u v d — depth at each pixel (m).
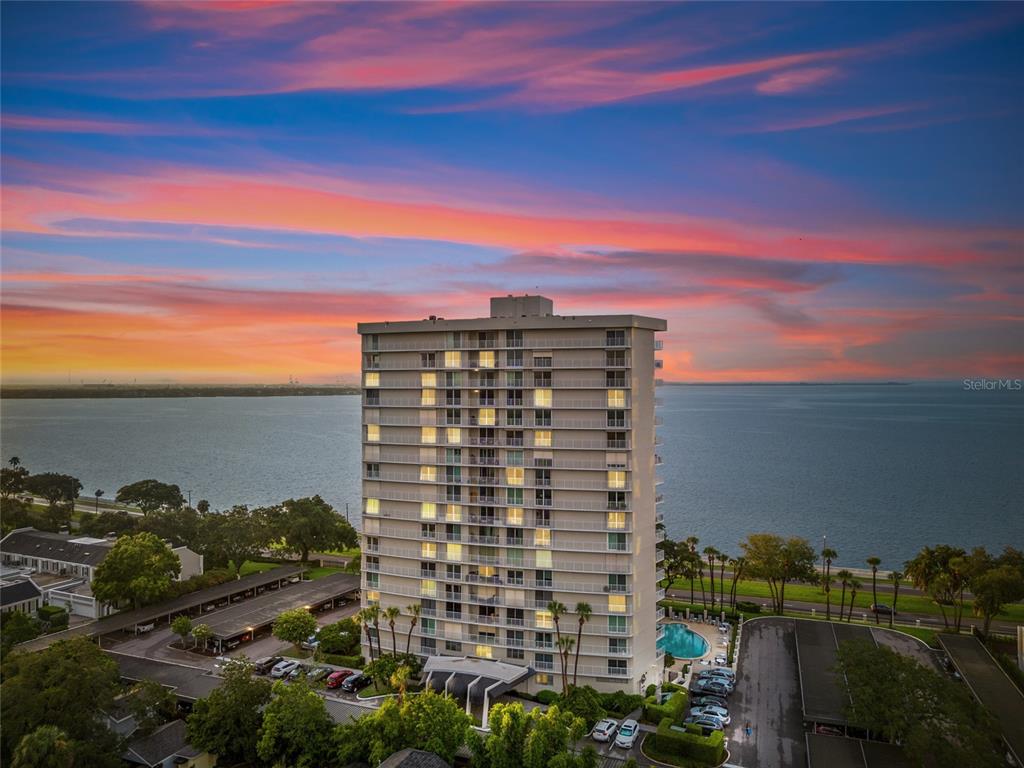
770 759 85.00
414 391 108.62
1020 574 119.25
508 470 102.94
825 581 137.50
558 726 78.56
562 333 100.44
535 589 101.12
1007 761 81.12
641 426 101.06
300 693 86.25
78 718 79.81
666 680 107.62
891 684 83.69
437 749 79.25
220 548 165.25
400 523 109.69
